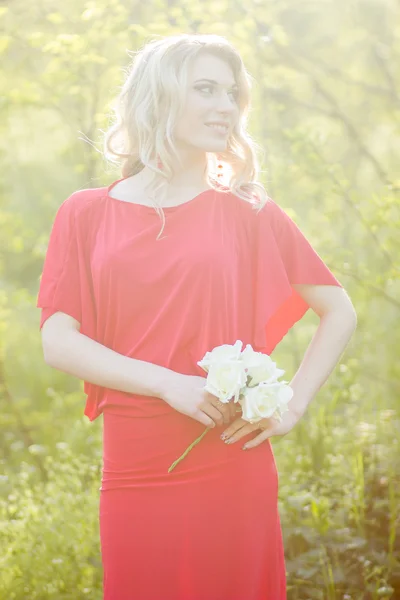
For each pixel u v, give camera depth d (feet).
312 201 20.51
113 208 9.37
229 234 9.32
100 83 19.94
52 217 25.29
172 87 8.96
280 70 21.57
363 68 24.79
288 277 9.71
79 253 9.34
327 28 24.12
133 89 9.37
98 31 18.51
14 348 27.76
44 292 9.41
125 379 8.92
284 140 19.94
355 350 21.02
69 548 13.42
